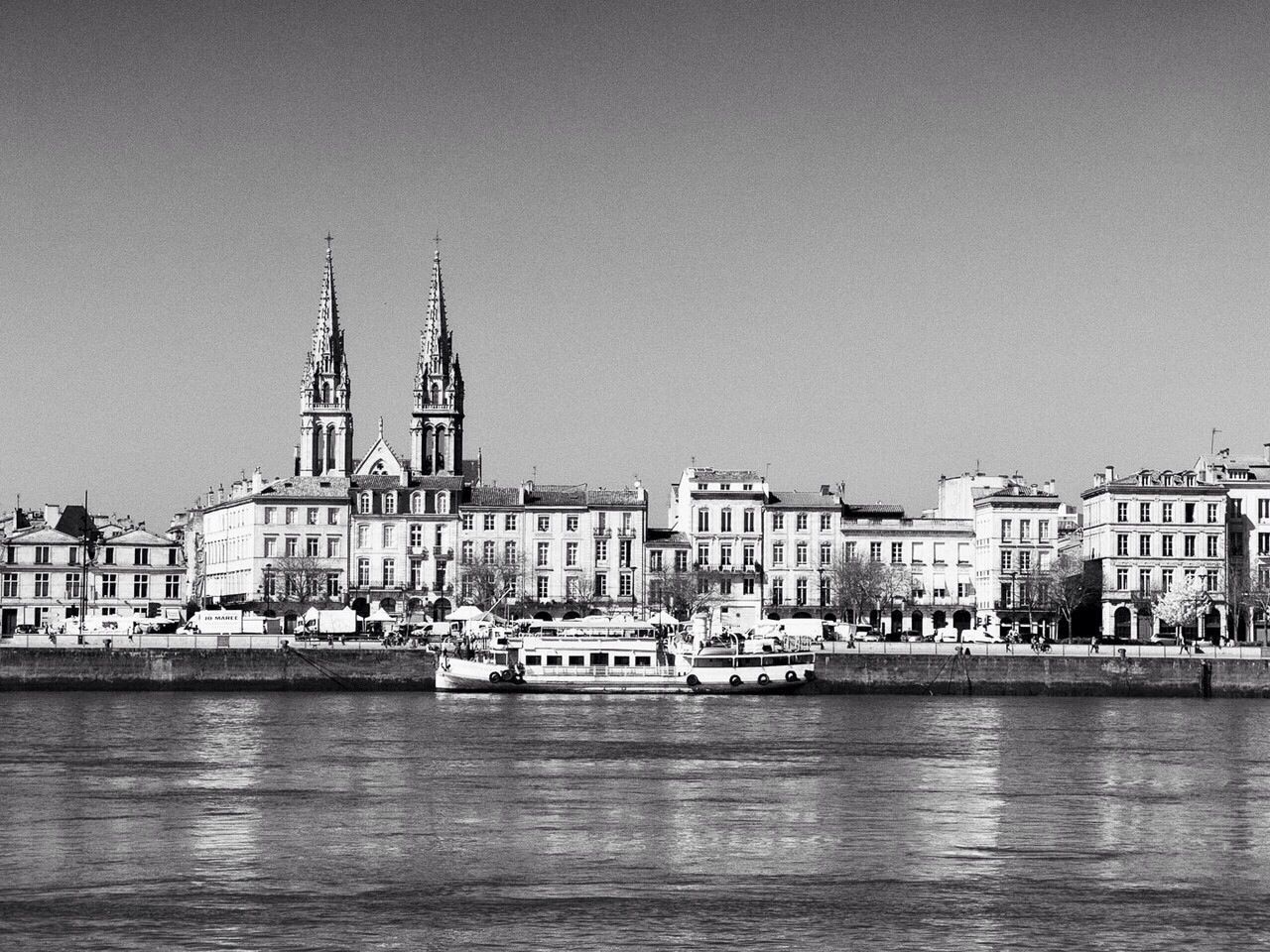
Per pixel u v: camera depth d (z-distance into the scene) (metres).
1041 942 98.00
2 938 97.62
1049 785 155.12
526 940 97.62
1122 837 128.50
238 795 145.88
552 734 193.50
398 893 108.12
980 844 125.25
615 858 119.31
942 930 100.06
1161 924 101.88
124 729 196.62
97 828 129.62
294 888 109.56
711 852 121.56
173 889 109.06
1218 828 132.75
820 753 177.75
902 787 152.75
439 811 138.00
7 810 137.75
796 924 101.12
